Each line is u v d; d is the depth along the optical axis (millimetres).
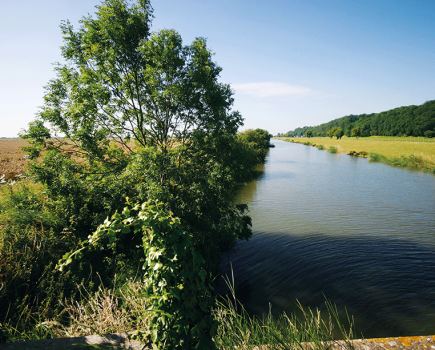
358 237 11555
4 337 3246
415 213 14875
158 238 1858
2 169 19734
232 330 2850
